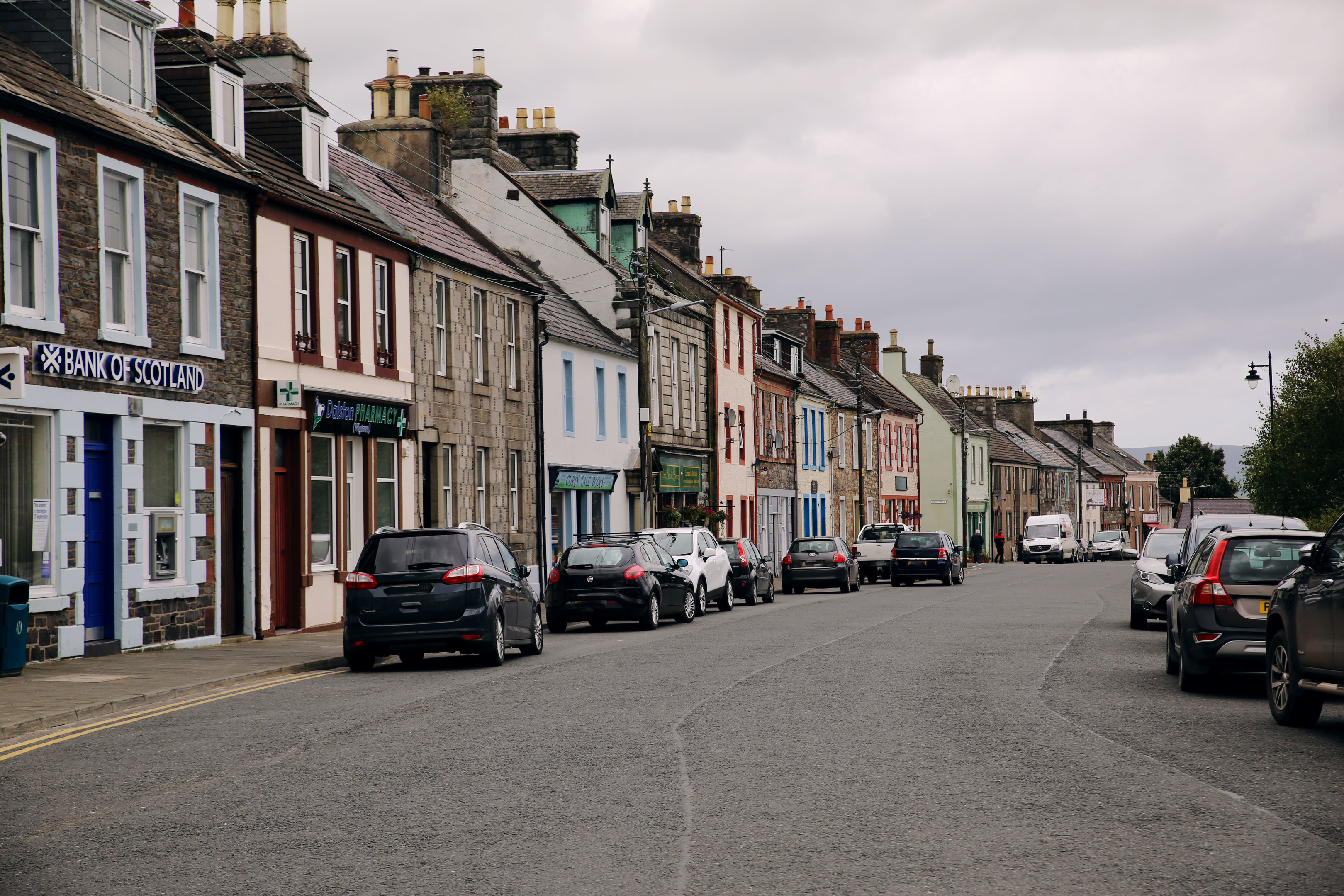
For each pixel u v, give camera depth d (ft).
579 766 32.83
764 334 196.24
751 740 36.73
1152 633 75.87
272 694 49.78
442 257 97.04
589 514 129.29
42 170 57.98
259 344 75.05
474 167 139.03
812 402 211.61
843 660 59.47
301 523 79.10
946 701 45.01
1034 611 97.45
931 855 23.57
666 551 93.09
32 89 58.23
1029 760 33.30
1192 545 71.46
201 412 69.46
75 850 24.72
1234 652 46.21
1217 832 25.17
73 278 59.57
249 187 73.97
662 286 154.92
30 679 52.11
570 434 124.67
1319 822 26.04
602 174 145.69
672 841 24.79
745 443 180.24
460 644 58.75
